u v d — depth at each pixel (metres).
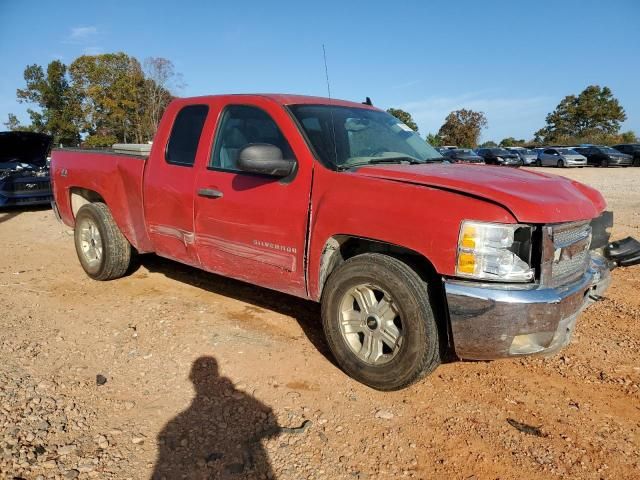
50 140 12.77
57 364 3.70
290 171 3.66
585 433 3.05
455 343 3.03
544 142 70.25
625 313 4.95
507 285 2.93
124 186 5.07
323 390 3.42
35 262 6.57
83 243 5.72
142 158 4.93
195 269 6.18
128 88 51.66
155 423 3.01
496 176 3.46
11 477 2.50
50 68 51.19
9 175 11.18
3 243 7.80
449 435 2.99
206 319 4.55
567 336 3.22
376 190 3.29
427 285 3.18
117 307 4.85
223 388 3.41
